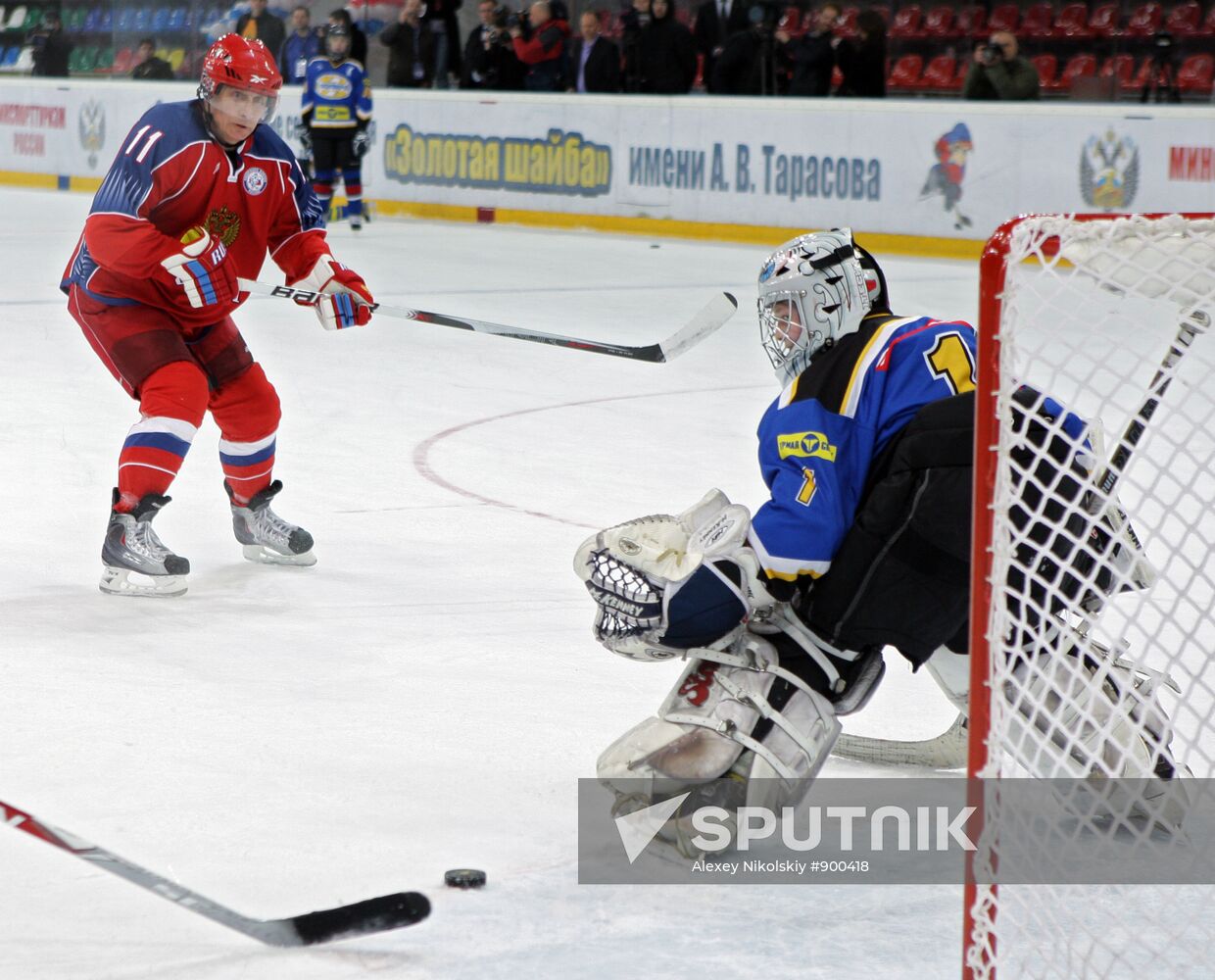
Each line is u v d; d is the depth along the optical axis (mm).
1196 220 6797
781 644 8867
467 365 29656
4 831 9031
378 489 19484
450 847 8930
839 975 7426
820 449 8492
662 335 32844
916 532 8352
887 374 8664
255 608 14336
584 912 8102
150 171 14320
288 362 29906
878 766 10477
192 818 9281
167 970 7398
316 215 15453
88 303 14945
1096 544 8602
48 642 13078
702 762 8688
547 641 13367
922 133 45719
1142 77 47000
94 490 18938
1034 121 43562
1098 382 24422
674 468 20766
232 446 15609
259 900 8172
